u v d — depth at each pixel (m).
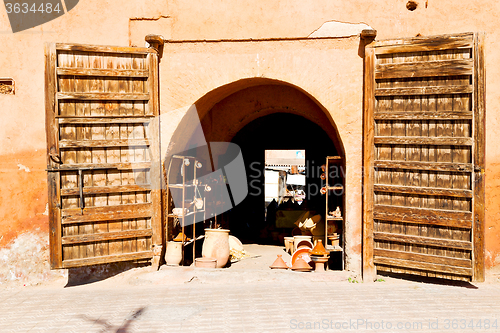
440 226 5.31
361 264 5.87
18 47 6.12
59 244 5.50
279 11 6.00
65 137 5.58
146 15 6.16
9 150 6.08
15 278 6.06
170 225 6.61
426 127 5.38
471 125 5.14
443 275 5.28
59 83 5.56
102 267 6.05
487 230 5.66
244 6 6.07
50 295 5.39
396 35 5.78
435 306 4.64
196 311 4.57
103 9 6.18
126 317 4.45
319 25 5.92
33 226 6.11
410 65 5.41
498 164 5.62
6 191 6.08
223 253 6.56
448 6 5.71
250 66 6.09
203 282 5.77
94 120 5.66
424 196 5.39
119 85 5.79
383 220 5.61
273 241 9.90
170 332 3.99
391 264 5.55
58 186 5.52
